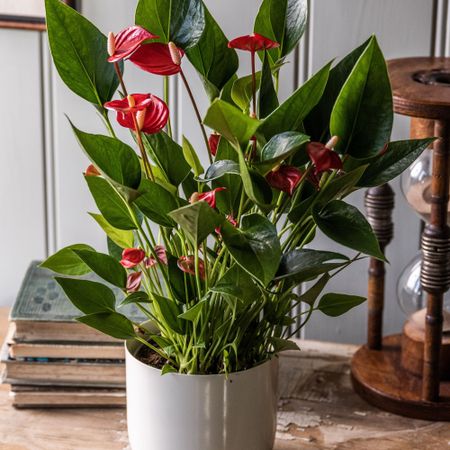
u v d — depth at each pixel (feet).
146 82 4.79
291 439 3.83
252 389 3.28
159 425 3.30
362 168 2.72
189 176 3.26
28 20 4.69
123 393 4.01
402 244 4.83
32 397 4.01
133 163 2.83
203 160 4.89
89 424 3.93
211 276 3.04
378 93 2.66
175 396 3.24
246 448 3.34
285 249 3.18
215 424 3.27
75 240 5.18
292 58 4.60
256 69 4.64
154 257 3.10
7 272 5.26
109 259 3.22
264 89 2.84
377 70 2.61
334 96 2.98
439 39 4.47
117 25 4.69
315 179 2.84
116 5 4.66
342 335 5.03
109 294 3.26
